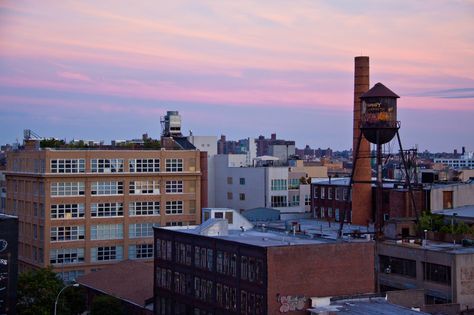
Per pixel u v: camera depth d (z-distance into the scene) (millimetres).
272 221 134375
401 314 67000
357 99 120125
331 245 73625
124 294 103250
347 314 67062
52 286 90375
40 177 122688
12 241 76938
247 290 74562
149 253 130000
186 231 90500
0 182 165875
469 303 79250
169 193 131875
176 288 90562
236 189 162875
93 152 125688
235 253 77312
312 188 149625
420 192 113062
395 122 96938
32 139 148125
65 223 123125
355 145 120812
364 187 122125
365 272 75312
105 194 126562
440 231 94188
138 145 138000
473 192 116250
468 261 79562
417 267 84562
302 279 72125
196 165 134500
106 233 126375
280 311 70938
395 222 95812
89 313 100250
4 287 76562
